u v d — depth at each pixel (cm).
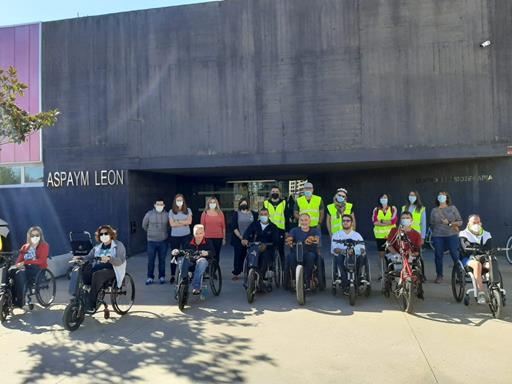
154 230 891
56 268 972
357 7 1130
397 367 446
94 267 643
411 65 1112
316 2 1145
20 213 1306
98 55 1258
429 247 1312
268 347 509
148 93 1228
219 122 1190
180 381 425
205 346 517
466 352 484
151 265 891
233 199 1939
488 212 1154
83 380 432
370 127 1124
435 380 416
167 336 557
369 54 1126
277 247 820
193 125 1203
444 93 1102
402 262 691
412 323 589
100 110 1255
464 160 1176
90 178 1257
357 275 695
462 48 1098
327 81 1140
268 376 431
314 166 1266
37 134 1288
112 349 515
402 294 665
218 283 792
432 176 1300
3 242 1116
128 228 1234
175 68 1215
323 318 619
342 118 1134
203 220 915
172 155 1212
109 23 1252
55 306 736
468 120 1094
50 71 1283
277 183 1953
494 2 1093
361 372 436
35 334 578
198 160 1199
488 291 636
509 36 1091
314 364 458
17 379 438
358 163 1198
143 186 1323
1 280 714
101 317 650
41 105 1286
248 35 1177
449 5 1102
